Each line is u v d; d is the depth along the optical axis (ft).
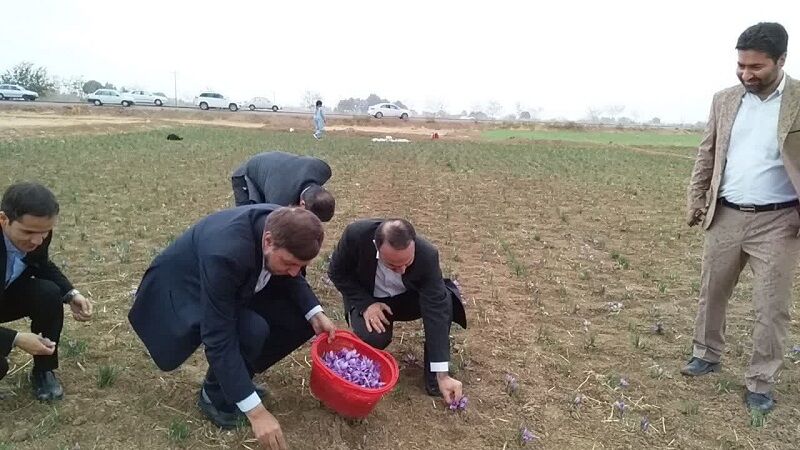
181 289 11.19
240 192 17.67
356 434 12.23
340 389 11.73
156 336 11.42
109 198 33.35
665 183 51.21
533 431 12.81
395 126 154.10
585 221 33.32
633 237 29.94
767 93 13.57
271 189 16.19
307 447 11.66
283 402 13.08
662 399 14.29
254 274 10.58
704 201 15.16
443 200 38.17
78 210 29.66
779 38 12.86
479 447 12.22
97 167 45.55
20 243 10.74
